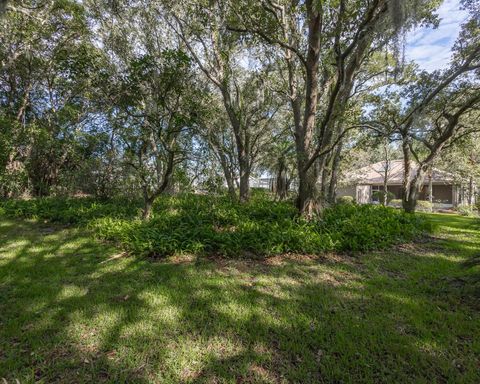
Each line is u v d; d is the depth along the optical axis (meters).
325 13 6.70
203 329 2.55
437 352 2.31
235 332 2.53
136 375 1.99
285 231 5.57
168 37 8.30
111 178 8.95
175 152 6.10
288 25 7.34
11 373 1.95
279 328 2.61
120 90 5.68
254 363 2.14
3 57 10.12
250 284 3.64
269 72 10.41
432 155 9.27
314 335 2.50
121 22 7.02
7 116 10.50
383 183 21.42
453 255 5.28
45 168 10.81
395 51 4.72
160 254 4.68
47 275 3.74
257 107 11.35
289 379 1.99
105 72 5.80
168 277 3.78
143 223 6.01
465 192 18.91
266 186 18.17
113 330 2.50
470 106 8.02
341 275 4.07
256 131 12.38
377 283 3.77
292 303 3.12
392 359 2.21
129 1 7.04
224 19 7.42
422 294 3.45
